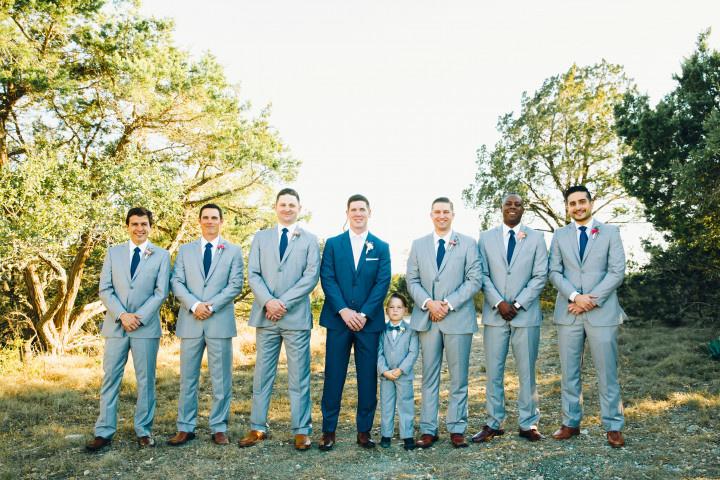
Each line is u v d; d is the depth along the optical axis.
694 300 11.59
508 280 4.62
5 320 12.86
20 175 9.26
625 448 4.13
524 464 3.89
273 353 4.65
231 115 13.30
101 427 4.52
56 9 10.41
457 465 3.95
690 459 3.82
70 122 12.25
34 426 5.30
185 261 4.84
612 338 4.33
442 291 4.58
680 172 8.59
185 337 4.64
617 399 4.29
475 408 5.86
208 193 14.85
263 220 15.90
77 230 9.66
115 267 4.69
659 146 10.23
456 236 4.70
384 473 3.84
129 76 11.20
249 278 4.64
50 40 11.44
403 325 4.80
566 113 20.41
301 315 4.57
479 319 19.39
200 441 4.67
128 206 10.34
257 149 13.77
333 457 4.21
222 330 4.64
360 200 4.66
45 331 11.80
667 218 10.38
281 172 14.80
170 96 12.20
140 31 11.95
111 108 12.26
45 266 12.54
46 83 10.27
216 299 4.62
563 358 4.54
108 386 4.56
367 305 4.46
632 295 12.27
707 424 4.64
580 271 4.51
